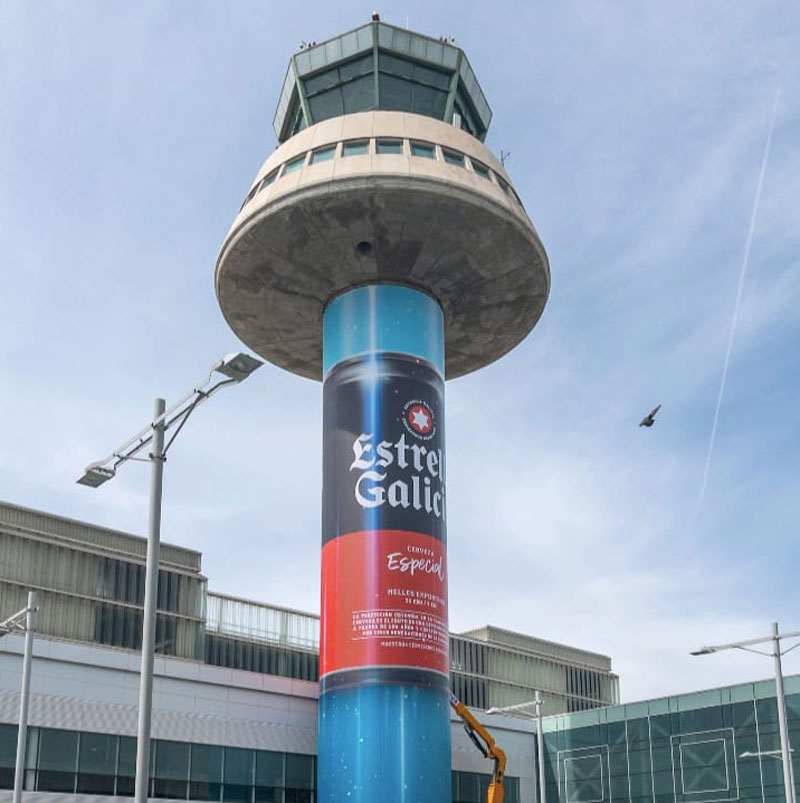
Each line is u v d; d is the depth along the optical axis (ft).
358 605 130.52
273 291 157.69
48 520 220.43
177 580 231.50
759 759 204.23
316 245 146.92
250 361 80.07
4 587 208.85
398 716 125.29
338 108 162.09
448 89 163.22
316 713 202.39
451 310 160.86
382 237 145.18
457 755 228.63
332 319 150.51
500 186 151.43
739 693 211.00
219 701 188.03
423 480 137.18
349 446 139.13
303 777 196.65
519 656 324.19
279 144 176.35
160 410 86.58
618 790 227.61
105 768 170.09
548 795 242.17
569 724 242.17
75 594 216.13
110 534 229.25
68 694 169.07
